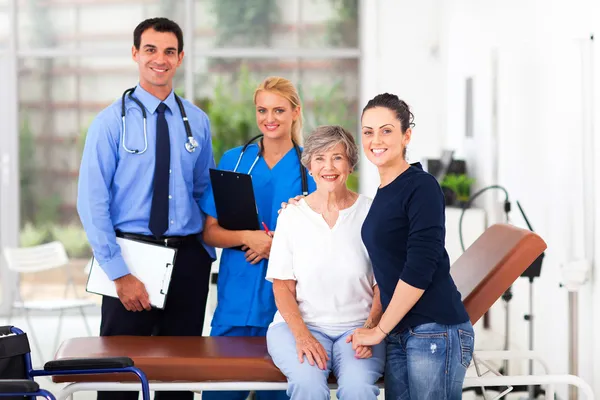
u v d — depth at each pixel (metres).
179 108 4.06
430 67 8.36
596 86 4.50
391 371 3.34
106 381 3.48
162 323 4.07
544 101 5.30
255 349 3.64
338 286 3.50
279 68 8.53
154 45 3.90
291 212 3.57
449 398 3.21
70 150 8.43
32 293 8.40
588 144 4.54
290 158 4.05
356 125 8.56
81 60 8.41
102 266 3.86
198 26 8.48
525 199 5.71
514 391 5.23
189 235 4.05
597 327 4.46
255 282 4.02
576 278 4.38
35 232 8.42
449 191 6.73
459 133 7.62
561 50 4.97
